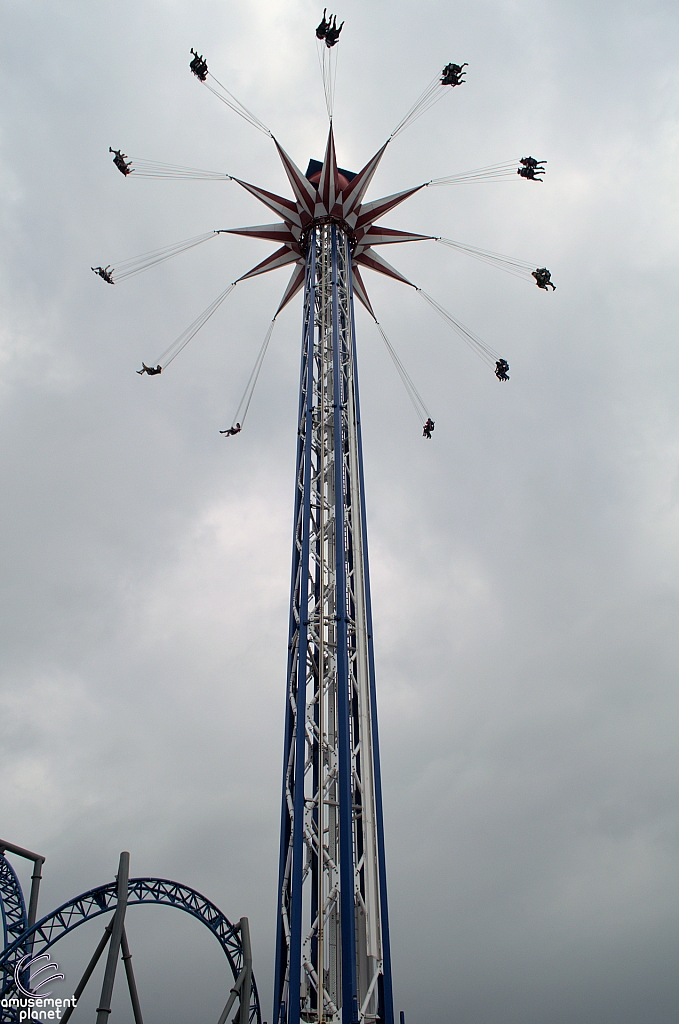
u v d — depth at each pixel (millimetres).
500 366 59438
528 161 57219
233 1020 36344
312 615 39656
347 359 47531
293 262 56094
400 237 55594
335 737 36719
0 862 46719
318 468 43781
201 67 53688
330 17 50094
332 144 51625
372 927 32094
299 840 32906
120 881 35844
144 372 52250
